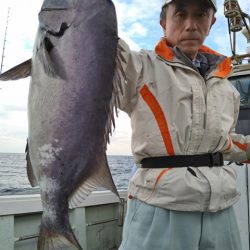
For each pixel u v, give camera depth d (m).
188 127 0.85
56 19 0.65
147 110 0.85
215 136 0.88
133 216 0.87
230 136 0.99
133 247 0.84
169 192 0.82
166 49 0.89
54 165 0.65
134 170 1.00
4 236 1.33
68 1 0.66
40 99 0.65
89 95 0.66
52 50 0.64
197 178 0.84
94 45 0.66
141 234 0.84
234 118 1.01
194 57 0.95
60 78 0.65
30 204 1.41
